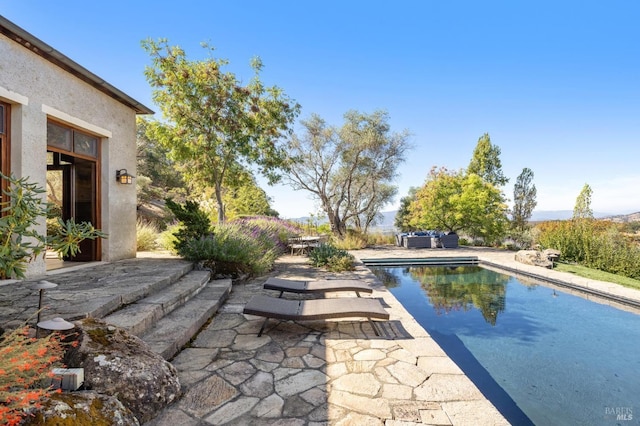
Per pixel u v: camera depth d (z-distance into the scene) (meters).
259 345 3.59
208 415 2.28
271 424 2.18
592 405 3.20
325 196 19.20
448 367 3.08
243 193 20.69
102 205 6.60
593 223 12.62
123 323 3.24
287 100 11.05
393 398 2.53
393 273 10.35
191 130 10.23
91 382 2.16
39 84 4.95
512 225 22.67
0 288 4.15
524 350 4.48
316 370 3.01
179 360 3.18
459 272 10.47
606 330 5.22
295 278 7.58
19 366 1.68
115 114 6.80
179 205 7.73
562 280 8.20
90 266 6.07
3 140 4.59
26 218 2.13
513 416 3.03
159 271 5.52
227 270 6.83
